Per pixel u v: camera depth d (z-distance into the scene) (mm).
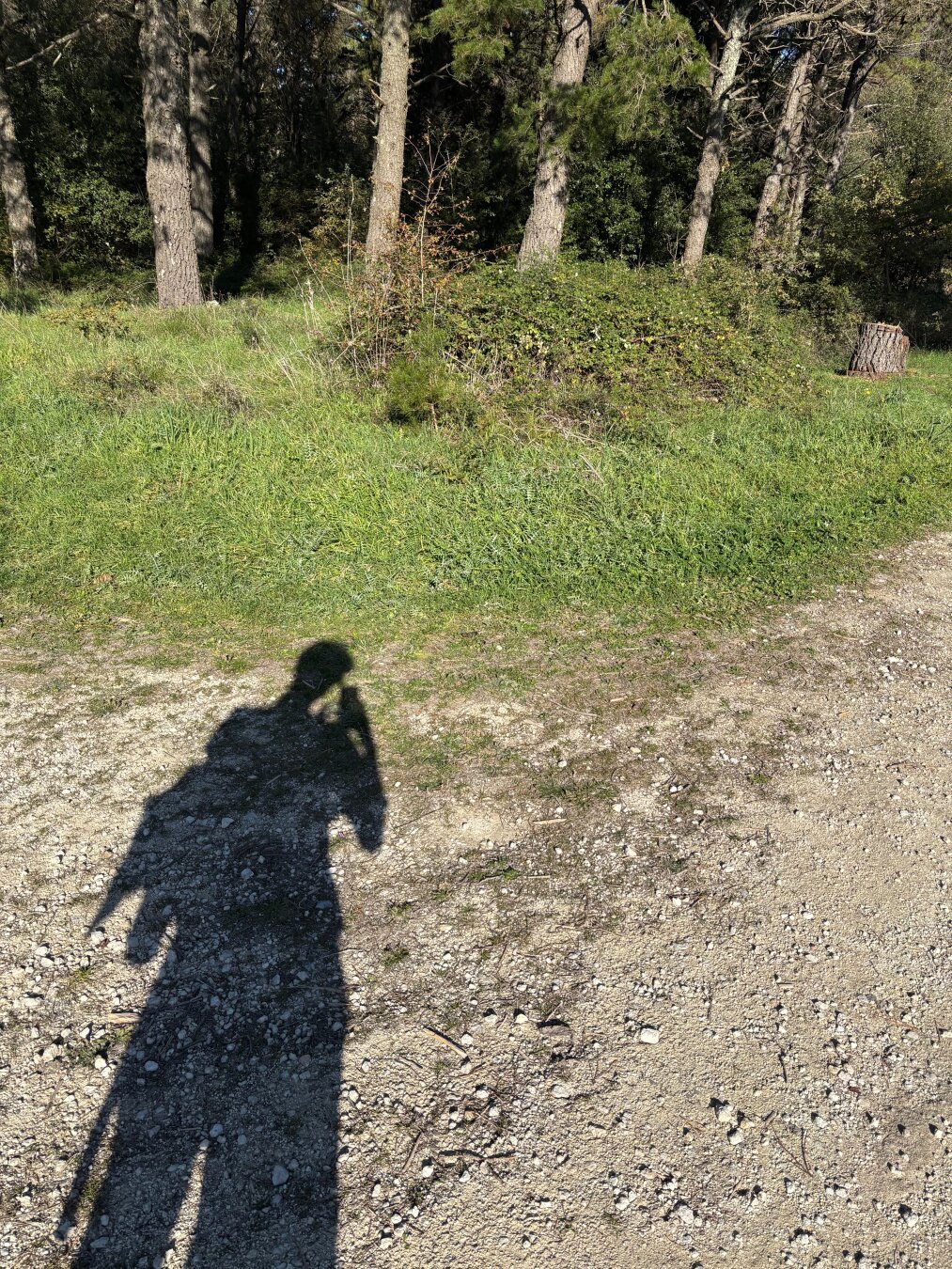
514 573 5250
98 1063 2363
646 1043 2490
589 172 17969
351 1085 2344
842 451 7883
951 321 18203
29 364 8594
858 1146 2252
